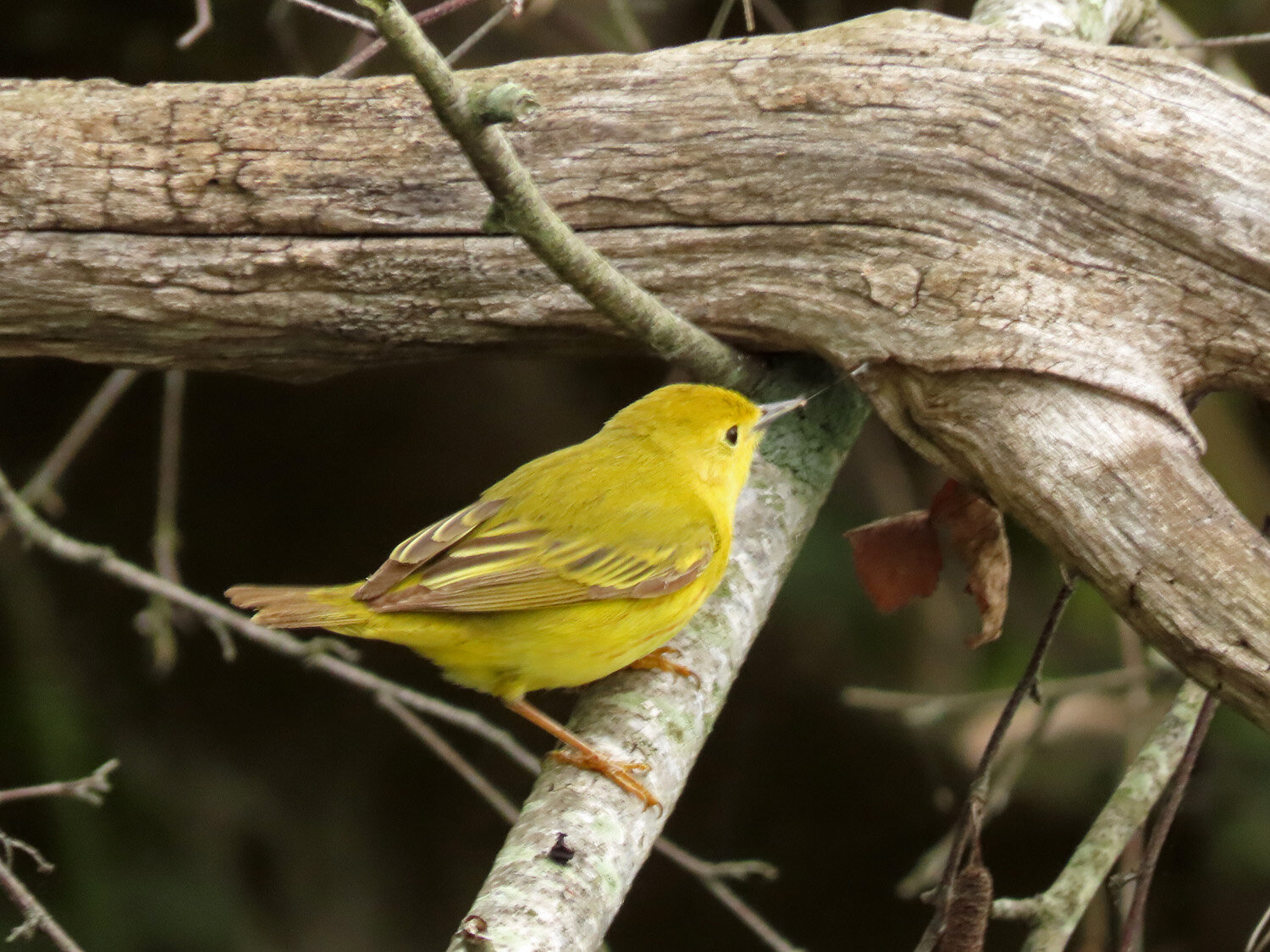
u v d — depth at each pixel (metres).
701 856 15.40
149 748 14.15
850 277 7.83
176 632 14.68
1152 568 6.87
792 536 8.85
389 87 8.09
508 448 15.26
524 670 7.75
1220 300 7.36
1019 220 7.58
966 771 14.90
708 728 7.80
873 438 14.62
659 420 8.38
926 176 7.71
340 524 15.06
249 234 8.08
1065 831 14.68
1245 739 13.48
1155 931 13.79
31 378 14.52
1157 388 7.20
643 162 8.03
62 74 13.29
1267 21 14.38
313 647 10.10
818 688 15.05
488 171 6.34
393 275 8.12
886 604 8.72
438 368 15.18
